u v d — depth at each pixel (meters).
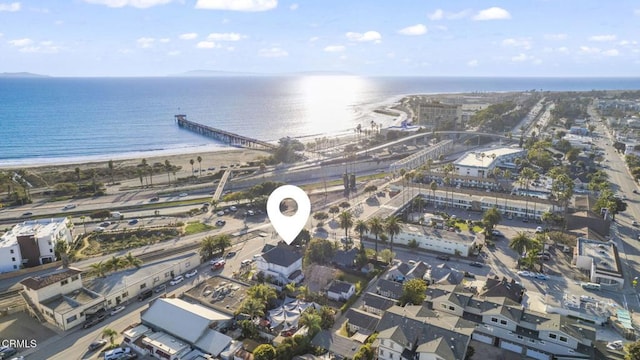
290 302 103.44
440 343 78.25
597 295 110.69
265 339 90.75
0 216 180.62
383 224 137.12
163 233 158.50
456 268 126.69
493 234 150.50
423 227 149.00
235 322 96.19
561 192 185.88
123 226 166.88
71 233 154.25
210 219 175.75
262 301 99.62
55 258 135.62
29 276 123.75
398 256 135.75
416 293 101.19
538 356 84.88
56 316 95.94
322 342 85.19
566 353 82.69
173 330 90.50
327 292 109.69
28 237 129.75
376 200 193.88
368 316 95.00
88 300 102.06
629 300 108.38
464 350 77.88
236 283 112.00
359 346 83.56
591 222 150.38
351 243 144.88
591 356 80.69
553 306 100.56
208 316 93.56
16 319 100.12
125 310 104.38
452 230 151.00
